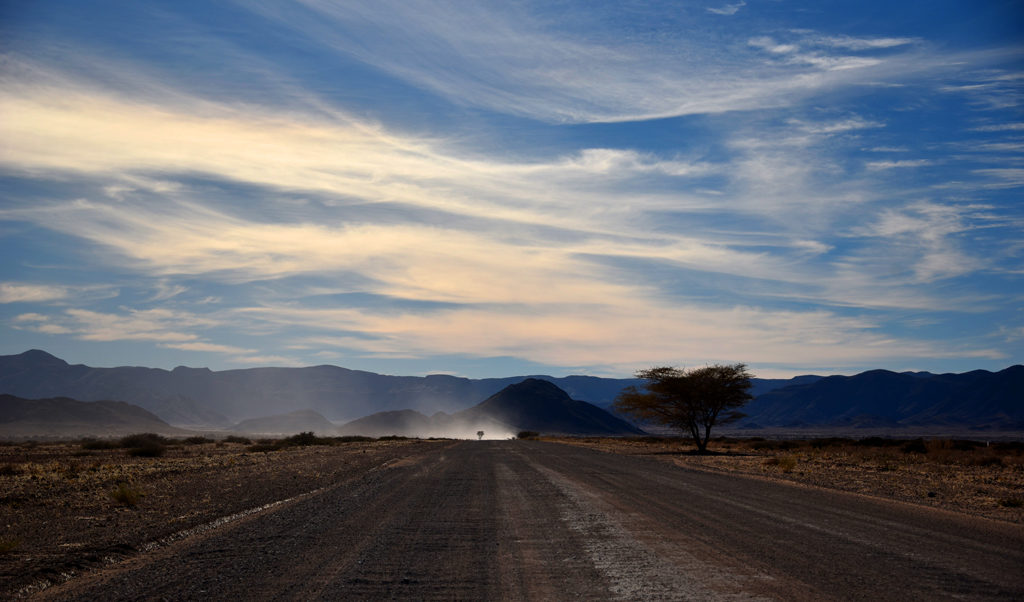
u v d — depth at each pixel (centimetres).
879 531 1324
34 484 2450
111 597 902
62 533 1410
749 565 1023
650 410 5681
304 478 2667
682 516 1541
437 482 2408
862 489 2188
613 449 5872
